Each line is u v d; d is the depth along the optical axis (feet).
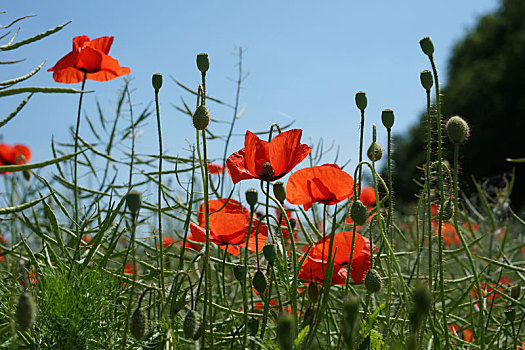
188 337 2.52
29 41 2.82
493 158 28.89
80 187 3.64
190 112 4.26
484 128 29.12
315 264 2.83
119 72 3.41
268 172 2.84
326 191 2.81
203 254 2.85
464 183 3.10
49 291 2.77
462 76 31.04
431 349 3.02
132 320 2.49
